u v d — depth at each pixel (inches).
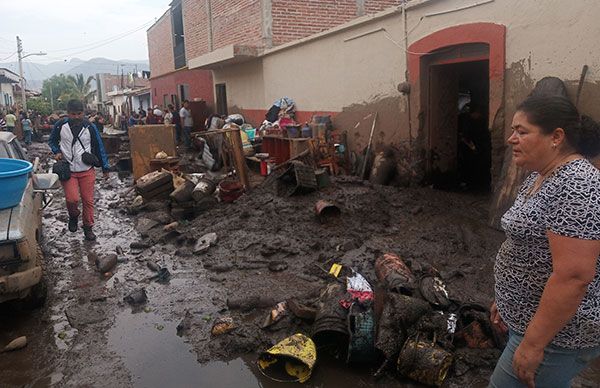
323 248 231.8
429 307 150.2
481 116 347.6
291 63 480.4
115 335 170.4
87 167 279.1
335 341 152.4
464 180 338.0
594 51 205.0
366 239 236.4
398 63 324.5
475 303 155.1
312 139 362.6
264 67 550.6
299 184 293.4
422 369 132.0
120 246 272.5
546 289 72.6
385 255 195.8
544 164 77.8
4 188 183.5
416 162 315.3
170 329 172.4
